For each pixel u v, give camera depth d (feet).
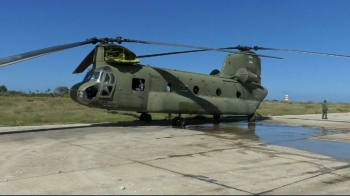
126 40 49.62
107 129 48.65
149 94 52.34
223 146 34.91
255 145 36.19
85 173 22.08
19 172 22.03
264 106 142.10
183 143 36.32
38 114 74.23
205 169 24.08
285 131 51.88
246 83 67.41
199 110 57.00
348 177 22.77
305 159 28.78
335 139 43.04
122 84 49.65
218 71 67.31
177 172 22.95
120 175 21.79
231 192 18.74
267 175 22.81
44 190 18.33
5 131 45.34
